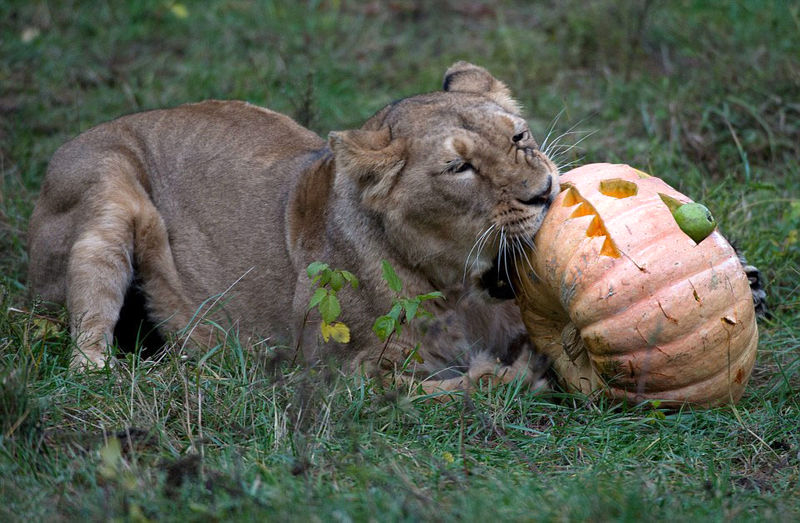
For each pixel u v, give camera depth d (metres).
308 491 7.20
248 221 11.19
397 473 7.56
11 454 7.76
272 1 19.66
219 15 19.47
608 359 8.41
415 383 9.64
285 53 17.83
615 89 16.22
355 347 10.19
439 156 9.20
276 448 8.26
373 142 9.50
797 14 16.95
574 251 8.39
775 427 8.84
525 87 16.86
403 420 8.90
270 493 7.14
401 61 18.09
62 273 11.58
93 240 11.15
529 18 19.39
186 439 8.58
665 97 15.70
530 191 8.89
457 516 6.86
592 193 8.61
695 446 8.46
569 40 17.91
